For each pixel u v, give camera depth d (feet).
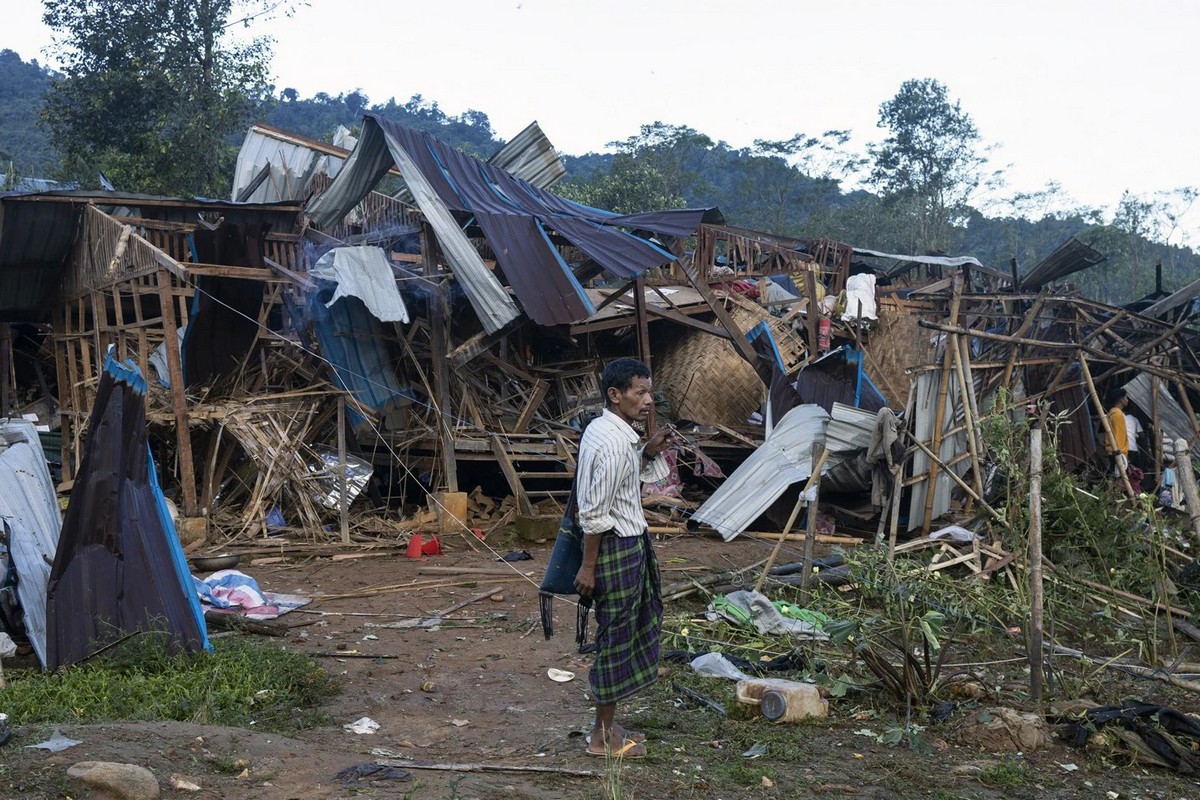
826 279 70.38
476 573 30.04
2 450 25.57
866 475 36.17
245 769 12.68
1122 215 192.03
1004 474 32.91
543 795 12.33
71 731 13.16
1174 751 14.92
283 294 40.98
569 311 39.55
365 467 38.17
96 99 82.43
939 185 185.16
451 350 42.22
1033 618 17.39
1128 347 46.68
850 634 17.61
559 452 40.73
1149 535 26.63
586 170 291.38
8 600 20.25
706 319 55.16
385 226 49.01
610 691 13.98
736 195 199.21
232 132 88.17
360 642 22.04
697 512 37.24
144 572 19.11
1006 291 59.93
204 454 38.86
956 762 14.70
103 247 38.50
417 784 12.31
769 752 14.58
